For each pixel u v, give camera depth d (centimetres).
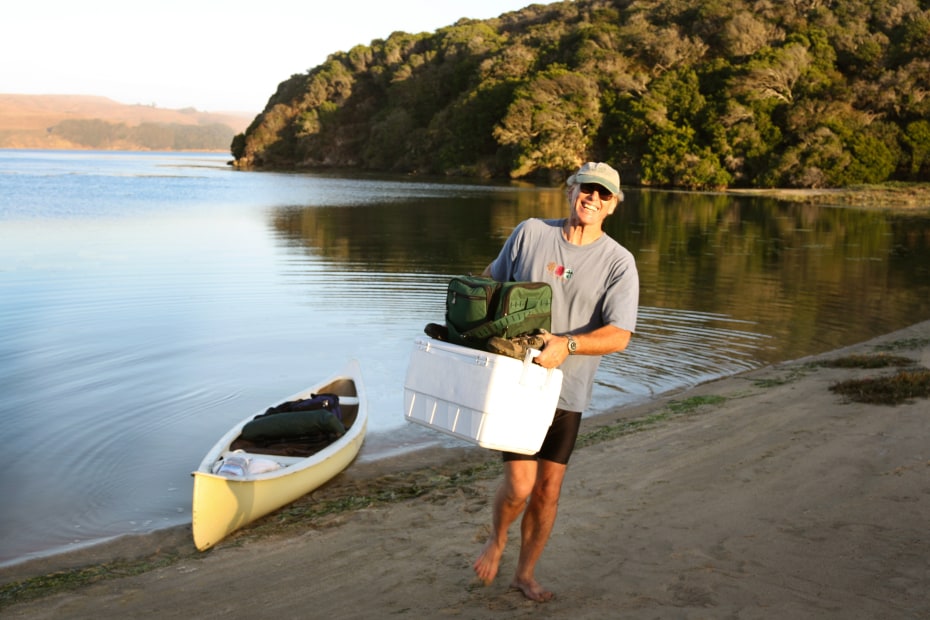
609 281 338
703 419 716
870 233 2856
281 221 2906
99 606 418
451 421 321
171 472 666
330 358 1013
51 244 2044
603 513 486
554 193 5338
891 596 348
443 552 450
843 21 6844
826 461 547
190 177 7169
